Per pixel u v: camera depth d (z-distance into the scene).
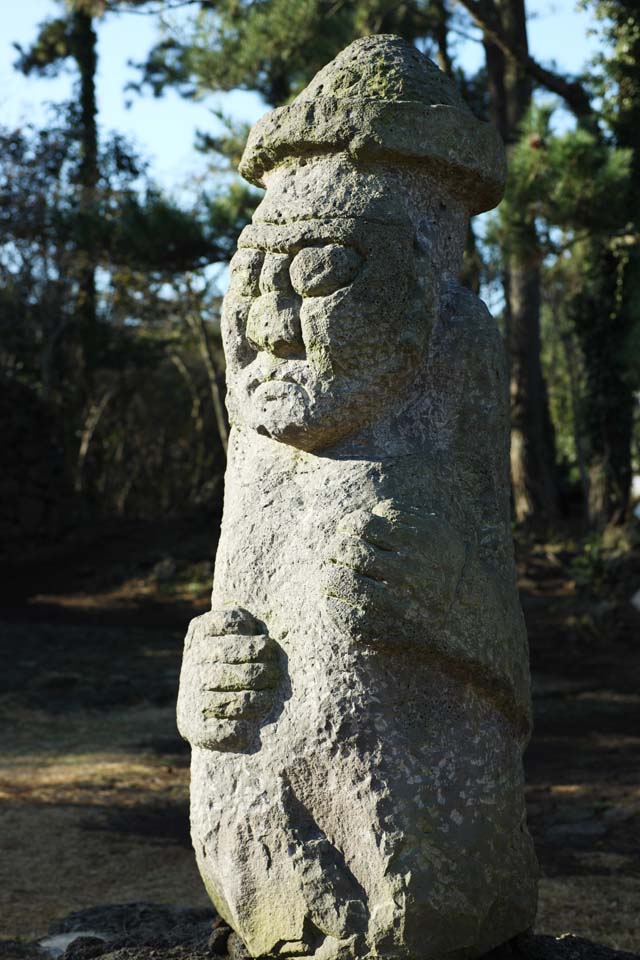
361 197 2.72
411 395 2.75
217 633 2.76
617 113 11.93
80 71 19.48
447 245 2.87
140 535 16.45
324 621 2.59
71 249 16.94
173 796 6.69
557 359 23.58
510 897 2.64
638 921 4.40
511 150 10.89
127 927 3.91
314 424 2.69
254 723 2.68
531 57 11.95
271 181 2.94
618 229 9.67
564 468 19.17
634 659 10.62
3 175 18.08
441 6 15.50
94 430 19.94
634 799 6.51
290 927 2.61
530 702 2.78
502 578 2.73
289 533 2.74
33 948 3.72
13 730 8.40
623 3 12.07
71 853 5.54
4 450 16.06
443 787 2.55
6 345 19.50
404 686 2.57
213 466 21.55
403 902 2.47
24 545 15.95
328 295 2.65
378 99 2.77
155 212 12.06
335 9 12.65
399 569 2.51
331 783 2.57
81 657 10.91
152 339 21.28
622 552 12.38
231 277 2.93
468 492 2.74
